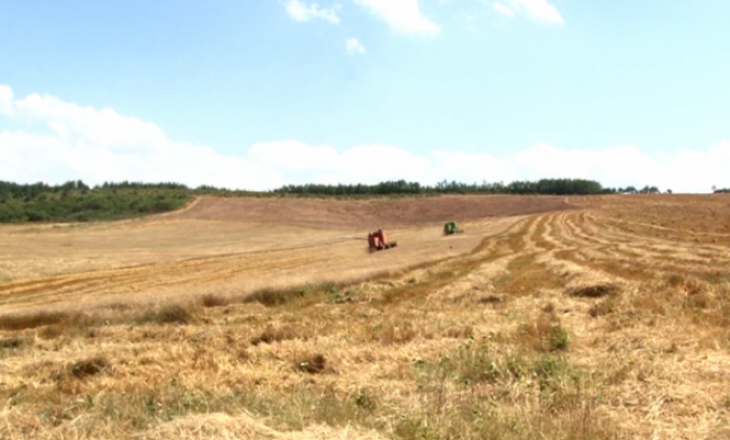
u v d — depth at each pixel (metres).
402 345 12.78
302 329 15.21
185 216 98.50
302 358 11.54
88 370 11.97
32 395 9.96
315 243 69.62
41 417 7.80
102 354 13.17
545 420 7.26
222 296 22.66
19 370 12.43
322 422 6.83
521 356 10.39
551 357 10.08
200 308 20.28
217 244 70.00
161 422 6.82
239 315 19.53
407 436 6.70
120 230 82.88
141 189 139.12
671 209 79.25
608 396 8.47
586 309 17.12
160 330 16.66
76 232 78.25
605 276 24.08
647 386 8.88
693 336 12.18
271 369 11.05
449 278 27.98
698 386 8.85
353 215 104.69
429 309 18.72
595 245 44.91
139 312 20.28
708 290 18.34
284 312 19.66
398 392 8.81
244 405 7.86
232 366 11.42
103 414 7.75
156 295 24.11
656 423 7.45
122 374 11.48
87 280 37.22
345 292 23.78
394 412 7.70
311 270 35.75
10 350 14.81
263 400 8.12
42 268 42.69
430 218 100.94
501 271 30.27
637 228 59.09
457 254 43.09
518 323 14.44
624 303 16.80
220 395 8.65
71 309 21.89
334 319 17.30
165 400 8.52
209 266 44.81
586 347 11.91
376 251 53.09
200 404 8.06
